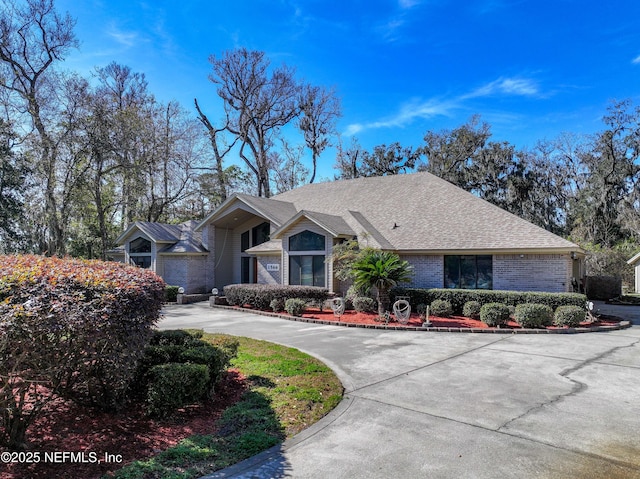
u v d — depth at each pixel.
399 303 14.59
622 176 39.19
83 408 5.41
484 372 7.98
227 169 40.06
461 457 4.43
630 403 6.18
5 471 3.82
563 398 6.42
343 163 47.12
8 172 24.06
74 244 33.09
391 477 3.99
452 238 18.02
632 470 4.13
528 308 13.02
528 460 4.36
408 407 6.04
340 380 7.43
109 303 4.29
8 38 25.95
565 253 15.70
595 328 12.97
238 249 26.97
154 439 4.75
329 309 17.25
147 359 6.17
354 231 19.36
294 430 5.17
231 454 4.44
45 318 3.68
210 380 6.21
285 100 42.16
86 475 3.85
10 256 5.69
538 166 46.09
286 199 27.89
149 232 25.25
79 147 26.67
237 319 16.02
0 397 3.81
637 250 29.94
